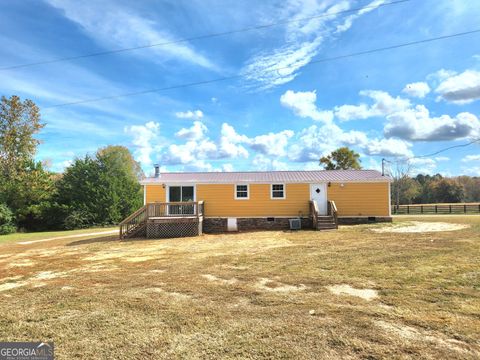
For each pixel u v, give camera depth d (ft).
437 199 182.09
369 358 10.55
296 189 61.21
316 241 39.01
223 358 10.91
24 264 30.94
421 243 33.99
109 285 21.06
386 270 22.58
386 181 60.64
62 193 95.81
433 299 16.26
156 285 20.62
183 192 61.57
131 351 11.61
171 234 52.19
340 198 61.11
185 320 14.37
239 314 14.94
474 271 21.44
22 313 15.94
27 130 88.99
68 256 35.12
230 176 65.92
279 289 18.99
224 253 32.65
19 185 87.25
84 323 14.37
